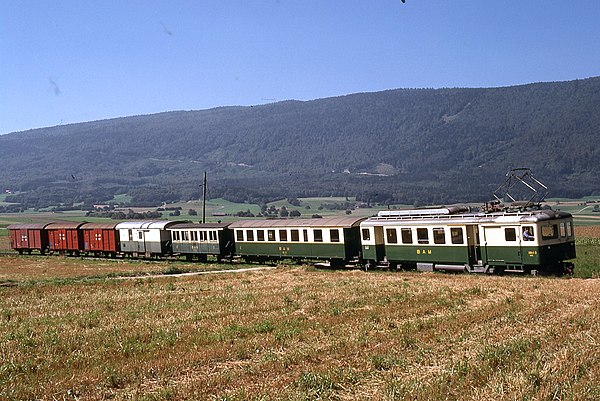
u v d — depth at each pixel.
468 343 18.17
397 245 42.03
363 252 44.62
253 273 44.09
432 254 39.94
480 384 13.99
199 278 41.91
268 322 22.94
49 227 74.25
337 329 21.20
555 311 22.72
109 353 18.98
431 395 13.30
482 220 37.22
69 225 71.75
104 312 27.58
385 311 24.59
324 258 47.38
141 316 25.89
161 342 20.17
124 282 40.41
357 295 29.67
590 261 44.53
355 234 46.09
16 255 75.44
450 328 20.53
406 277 37.31
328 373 15.39
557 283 30.86
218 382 15.27
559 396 12.86
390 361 16.41
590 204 167.75
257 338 20.22
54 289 37.56
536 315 21.97
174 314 26.05
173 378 16.06
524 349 16.69
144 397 14.40
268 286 35.22
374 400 13.39
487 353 16.23
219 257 56.53
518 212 36.34
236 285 36.56
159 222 62.66
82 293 35.44
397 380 14.56
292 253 49.78
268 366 16.55
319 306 26.67
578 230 84.25
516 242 35.47
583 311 22.06
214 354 17.98
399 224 41.78
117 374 16.28
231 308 27.00
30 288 38.25
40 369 17.41
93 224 70.25
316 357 17.39
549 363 14.98
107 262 61.03
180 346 19.45
